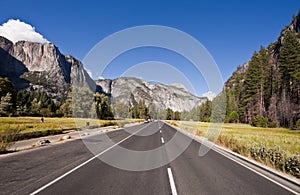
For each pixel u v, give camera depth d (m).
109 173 7.71
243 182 6.62
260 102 71.06
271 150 9.77
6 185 6.14
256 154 10.43
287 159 8.22
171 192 5.70
